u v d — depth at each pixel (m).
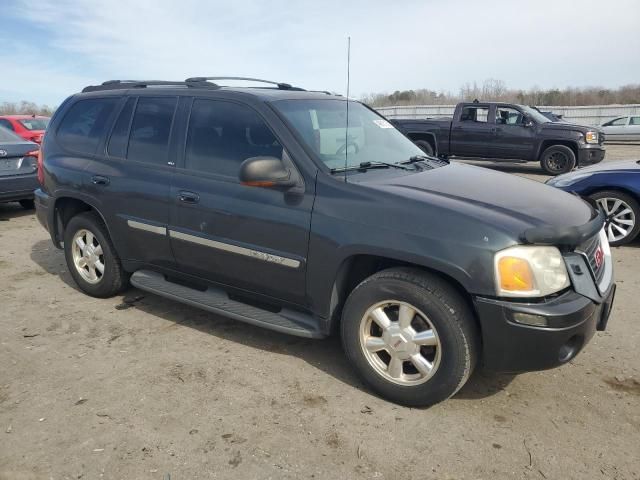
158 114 4.24
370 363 3.26
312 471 2.66
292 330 3.52
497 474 2.64
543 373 3.57
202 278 4.05
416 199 3.09
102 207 4.46
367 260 3.43
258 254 3.57
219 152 3.83
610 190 6.65
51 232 5.09
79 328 4.28
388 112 32.91
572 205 3.35
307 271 3.39
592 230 3.08
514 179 3.87
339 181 3.31
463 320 2.93
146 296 4.95
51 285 5.28
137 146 4.32
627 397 3.29
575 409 3.17
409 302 3.04
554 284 2.84
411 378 3.15
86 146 4.70
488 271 2.80
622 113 29.92
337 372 3.60
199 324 4.35
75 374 3.57
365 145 3.94
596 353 3.84
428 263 2.93
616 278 5.45
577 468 2.68
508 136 14.32
